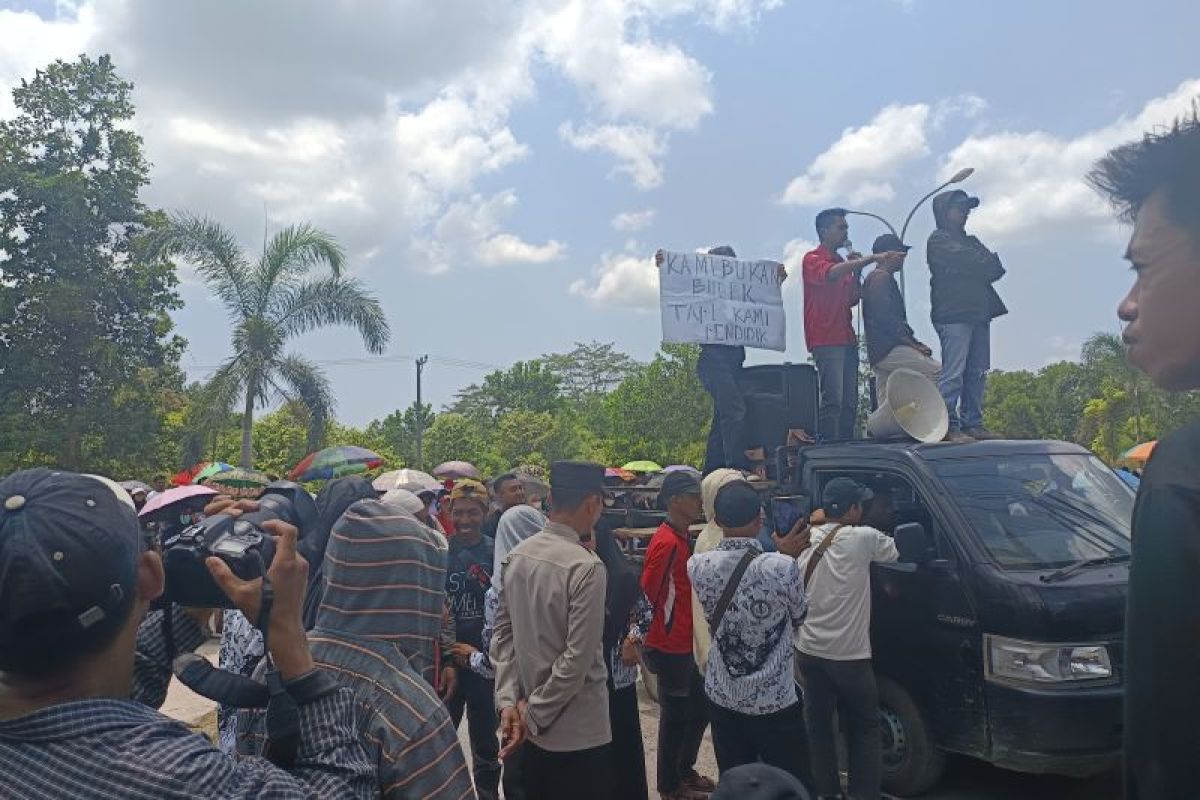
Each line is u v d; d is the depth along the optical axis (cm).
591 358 7694
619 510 829
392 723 190
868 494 515
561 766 344
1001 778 516
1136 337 99
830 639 443
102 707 122
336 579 208
